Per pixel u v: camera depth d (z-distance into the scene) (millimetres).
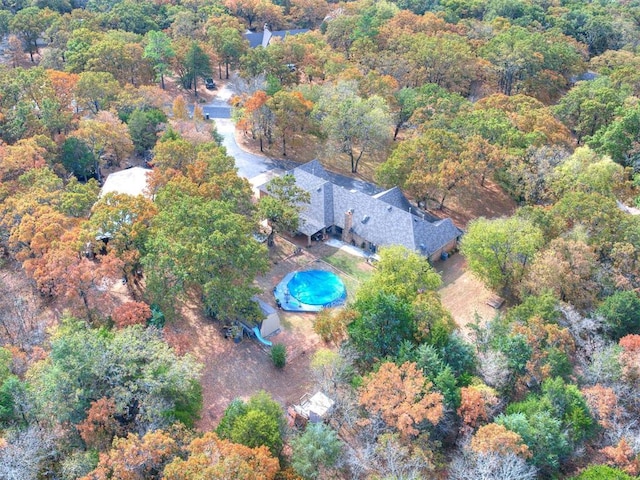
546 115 105125
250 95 121688
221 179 81250
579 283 70062
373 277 71438
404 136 121750
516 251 73375
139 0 176375
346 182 108688
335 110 108750
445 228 88688
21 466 44344
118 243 69062
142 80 133750
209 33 149250
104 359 50188
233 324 68812
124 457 43156
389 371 54344
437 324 60594
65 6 165375
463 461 50344
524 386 60375
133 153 109875
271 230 86562
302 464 47812
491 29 156750
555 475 51969
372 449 51250
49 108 97438
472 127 102688
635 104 111750
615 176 89688
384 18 167250
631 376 59219
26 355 58781
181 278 63750
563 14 175250
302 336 70375
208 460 42406
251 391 61781
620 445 51281
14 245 69000
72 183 80688
